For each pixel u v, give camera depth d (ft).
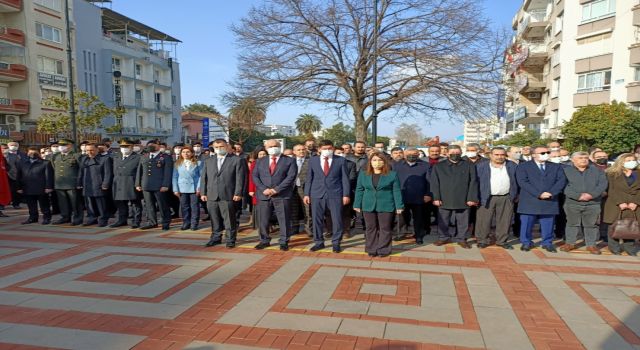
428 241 25.76
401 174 25.23
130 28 147.74
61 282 17.74
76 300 15.62
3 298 15.88
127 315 14.21
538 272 19.07
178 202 35.14
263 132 172.55
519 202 23.31
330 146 23.12
